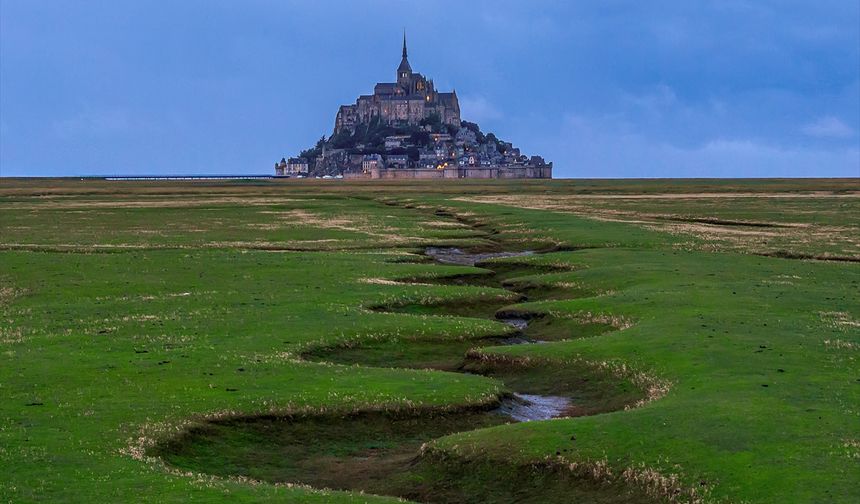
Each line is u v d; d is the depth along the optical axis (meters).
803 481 31.84
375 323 64.94
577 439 38.16
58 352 54.50
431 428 44.31
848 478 31.84
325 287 79.94
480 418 45.56
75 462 35.97
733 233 124.19
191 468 38.28
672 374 48.34
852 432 36.47
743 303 68.25
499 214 160.12
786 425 37.41
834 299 70.44
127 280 83.19
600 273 85.62
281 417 43.78
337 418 44.34
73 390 46.22
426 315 70.50
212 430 41.91
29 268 89.75
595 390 49.97
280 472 39.31
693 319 61.84
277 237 124.69
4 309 70.19
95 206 192.88
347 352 58.97
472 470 37.44
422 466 38.75
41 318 65.88
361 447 42.34
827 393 42.75
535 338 65.12
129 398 45.06
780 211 166.75
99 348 55.81
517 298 78.50
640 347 54.59
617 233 121.94
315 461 40.66
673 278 81.50
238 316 66.69
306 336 60.31
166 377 49.16
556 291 81.75
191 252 105.06
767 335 56.38
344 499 33.34
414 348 60.94
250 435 42.19
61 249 107.06
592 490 34.78
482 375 55.09
